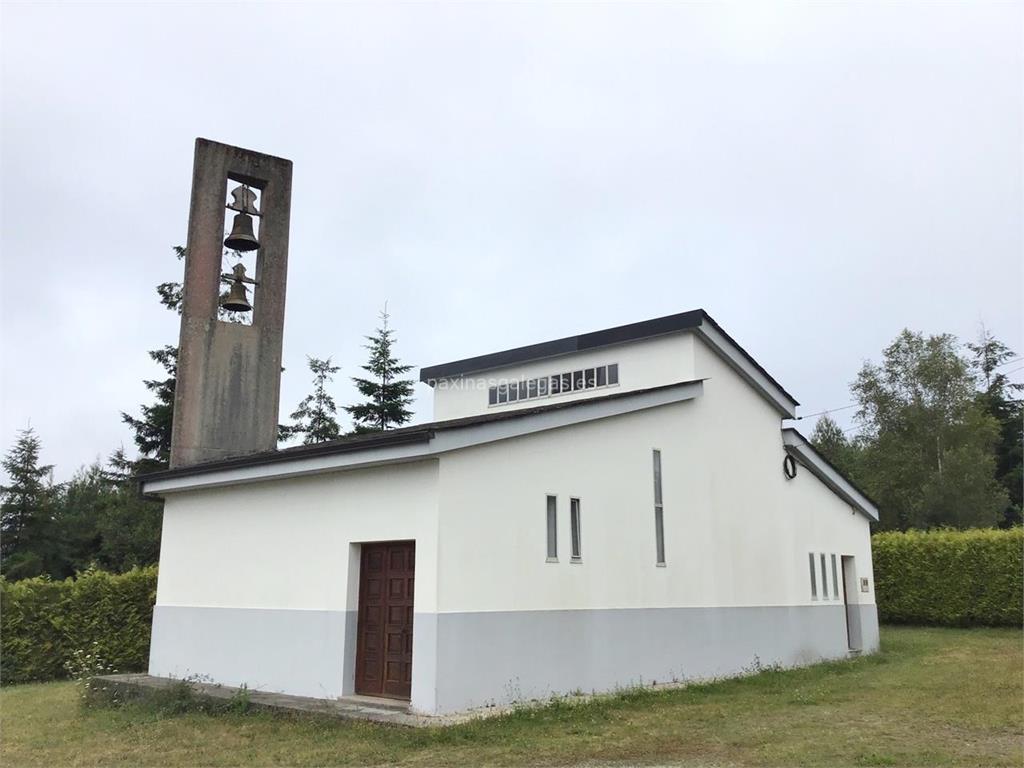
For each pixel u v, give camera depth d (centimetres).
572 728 924
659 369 1534
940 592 2470
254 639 1212
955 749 834
